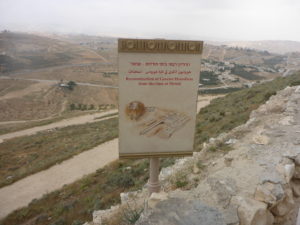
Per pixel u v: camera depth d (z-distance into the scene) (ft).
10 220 32.86
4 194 41.06
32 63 554.46
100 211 21.03
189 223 10.09
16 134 118.93
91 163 51.26
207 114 65.05
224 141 24.82
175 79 13.62
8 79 395.75
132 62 13.08
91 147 60.90
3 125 202.90
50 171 48.85
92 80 432.25
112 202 26.43
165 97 13.83
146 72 13.32
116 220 16.57
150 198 13.04
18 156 68.44
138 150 14.52
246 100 66.90
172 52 13.16
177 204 11.40
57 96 318.24
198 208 11.05
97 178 39.04
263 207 11.35
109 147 60.64
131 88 13.47
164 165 28.48
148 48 12.93
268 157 16.88
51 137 90.07
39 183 44.27
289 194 13.51
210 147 23.48
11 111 250.78
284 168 14.75
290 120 25.08
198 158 22.09
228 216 10.72
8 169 58.39
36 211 33.47
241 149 19.52
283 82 85.76
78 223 24.72
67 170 48.75
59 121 144.87
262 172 14.69
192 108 14.19
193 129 14.51
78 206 30.04
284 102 34.17
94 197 30.14
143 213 12.46
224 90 320.70
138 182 29.32
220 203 11.91
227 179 14.17
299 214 11.36
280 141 19.86
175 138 14.55
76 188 37.37
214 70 548.31
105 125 103.71
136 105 13.75
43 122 148.15
